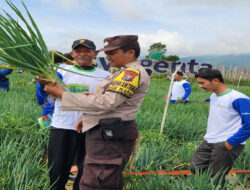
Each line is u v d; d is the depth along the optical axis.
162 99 10.87
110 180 1.92
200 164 3.06
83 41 2.62
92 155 1.98
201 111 8.41
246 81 42.66
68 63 3.40
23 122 4.09
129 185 2.82
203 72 2.77
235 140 2.56
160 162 3.84
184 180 2.88
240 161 4.03
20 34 1.62
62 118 2.68
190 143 4.91
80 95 1.77
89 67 2.80
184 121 5.86
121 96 1.80
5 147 3.24
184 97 8.45
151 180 2.67
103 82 1.99
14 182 2.41
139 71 1.90
